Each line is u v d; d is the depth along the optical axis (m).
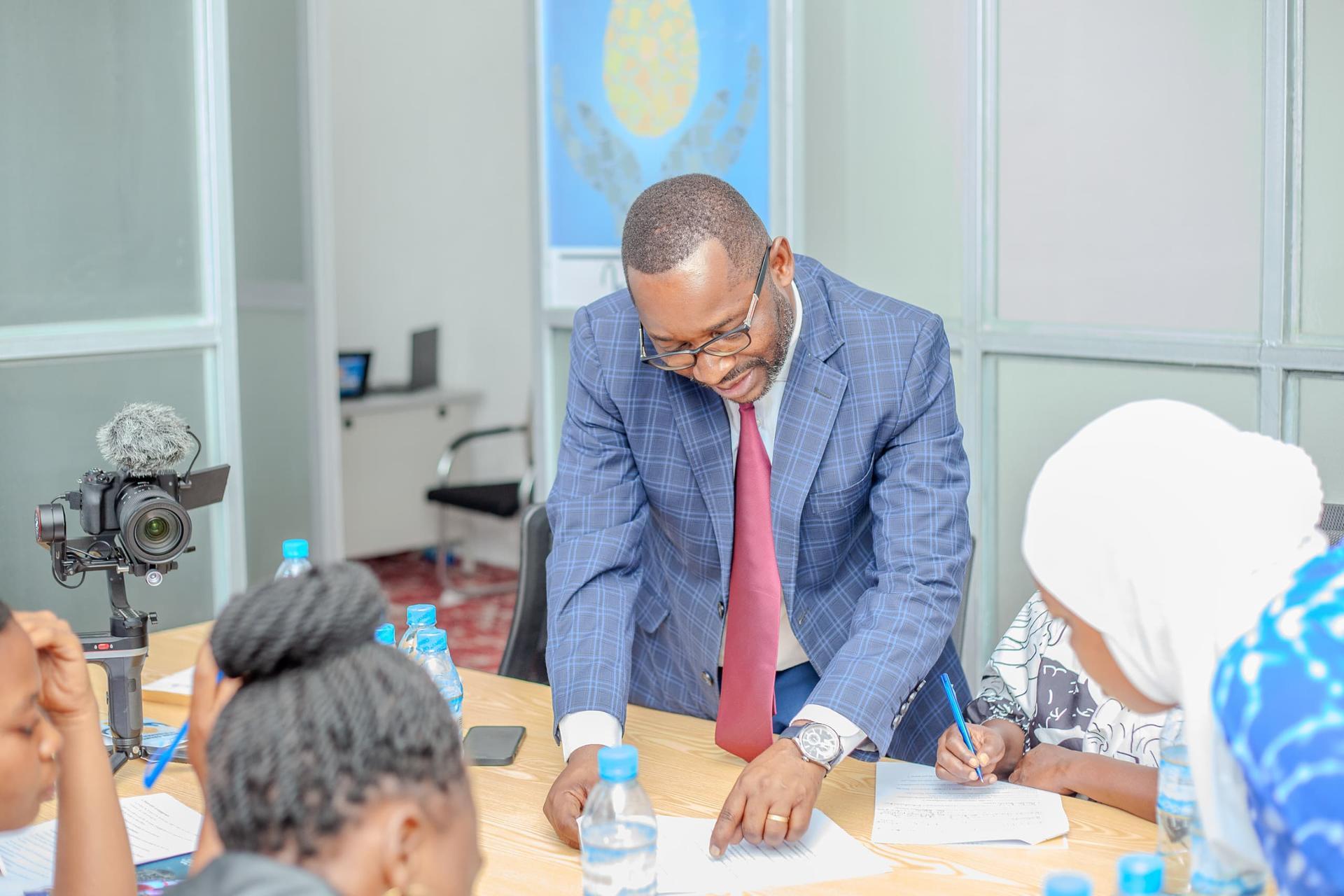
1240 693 0.86
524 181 5.95
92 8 3.16
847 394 1.78
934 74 3.20
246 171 4.00
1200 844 1.25
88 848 1.27
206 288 3.38
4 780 1.11
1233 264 2.80
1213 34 2.77
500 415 6.25
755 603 1.79
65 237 3.17
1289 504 0.99
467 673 2.17
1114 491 1.01
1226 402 2.85
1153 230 2.91
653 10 3.60
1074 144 3.01
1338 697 0.82
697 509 1.84
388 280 6.42
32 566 3.18
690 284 1.51
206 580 3.43
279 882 0.82
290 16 4.12
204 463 3.40
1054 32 3.01
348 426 5.82
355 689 0.87
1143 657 1.02
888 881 1.41
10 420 3.12
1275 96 2.68
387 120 6.31
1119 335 2.99
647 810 1.35
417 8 6.23
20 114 3.08
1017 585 3.25
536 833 1.55
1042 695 1.90
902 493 1.75
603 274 3.79
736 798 1.47
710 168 3.57
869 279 3.40
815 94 3.41
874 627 1.65
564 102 3.80
